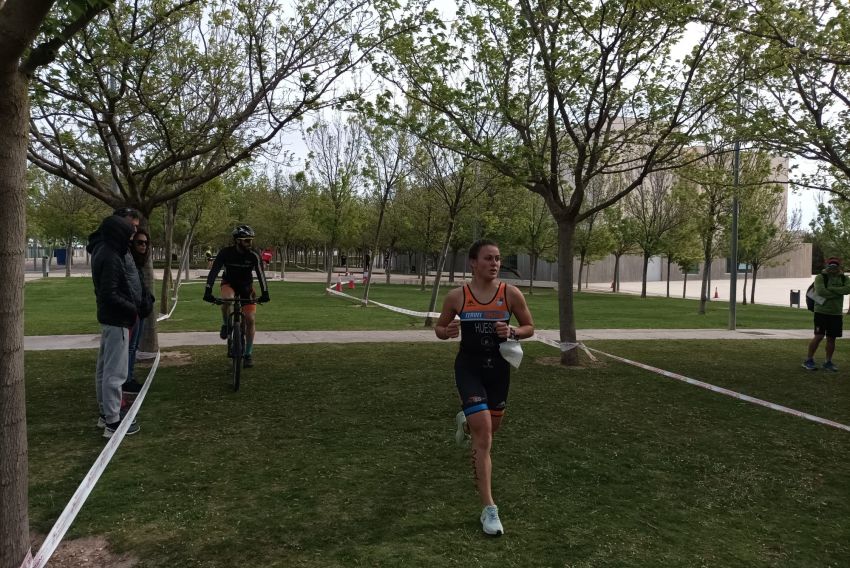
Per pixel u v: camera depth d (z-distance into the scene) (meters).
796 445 5.32
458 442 3.94
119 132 7.52
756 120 8.65
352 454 4.81
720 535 3.53
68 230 34.72
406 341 11.27
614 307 23.33
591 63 8.20
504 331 3.66
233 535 3.38
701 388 7.61
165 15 6.85
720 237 26.30
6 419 2.59
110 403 5.05
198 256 64.94
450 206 14.07
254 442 5.07
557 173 8.87
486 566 3.07
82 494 3.34
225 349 9.74
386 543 3.31
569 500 3.99
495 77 8.72
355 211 26.31
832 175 9.80
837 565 3.20
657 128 8.55
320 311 17.81
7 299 2.57
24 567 2.65
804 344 12.46
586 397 6.98
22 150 2.57
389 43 8.41
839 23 7.45
